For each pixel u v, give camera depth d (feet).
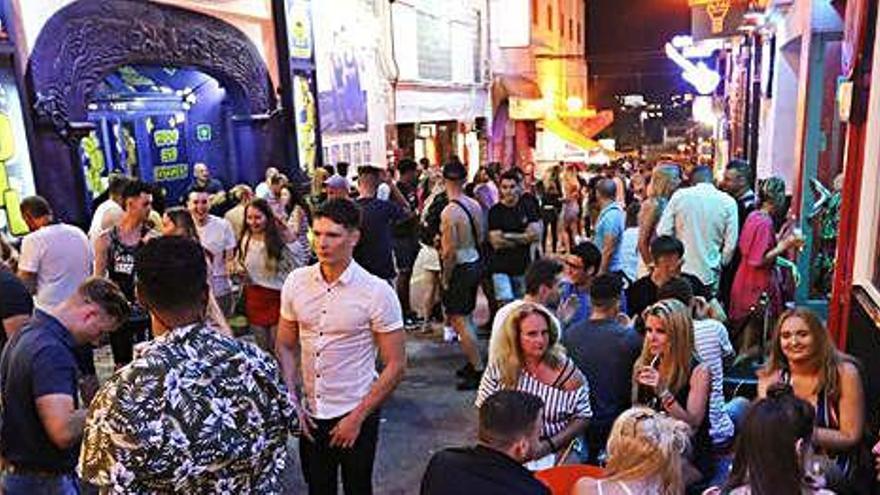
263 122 35.42
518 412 8.03
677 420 10.16
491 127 72.13
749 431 7.91
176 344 6.33
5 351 9.67
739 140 45.88
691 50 55.98
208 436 6.15
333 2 41.11
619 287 12.87
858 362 11.19
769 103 32.42
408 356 23.20
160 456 5.98
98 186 29.01
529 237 22.79
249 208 18.94
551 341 11.61
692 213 18.45
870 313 13.20
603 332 12.57
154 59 28.35
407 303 27.45
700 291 16.29
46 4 23.43
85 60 25.03
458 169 20.47
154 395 6.03
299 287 11.23
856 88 15.26
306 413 11.44
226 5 32.53
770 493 7.72
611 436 8.86
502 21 74.08
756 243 17.87
